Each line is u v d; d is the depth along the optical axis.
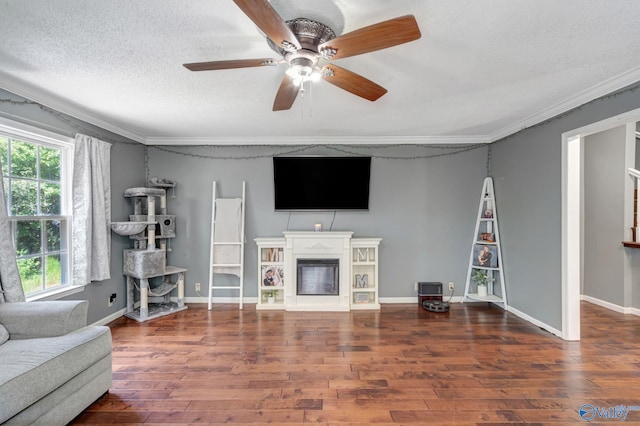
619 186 3.95
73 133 3.08
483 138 4.20
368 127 3.77
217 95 2.72
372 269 4.29
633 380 2.31
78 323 2.16
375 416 1.93
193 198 4.28
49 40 1.86
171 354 2.74
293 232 3.94
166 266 4.19
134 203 3.83
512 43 1.91
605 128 2.62
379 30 1.36
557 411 1.97
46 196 2.89
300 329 3.32
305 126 3.71
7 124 2.45
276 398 2.11
